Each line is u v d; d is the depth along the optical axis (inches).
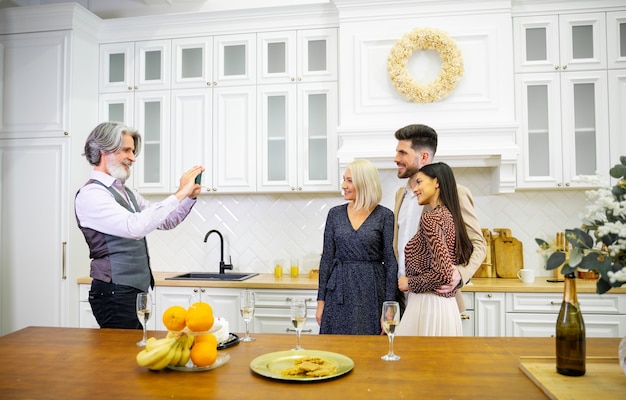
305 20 133.3
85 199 80.3
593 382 44.8
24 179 133.3
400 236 91.1
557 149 123.1
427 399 42.4
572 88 123.3
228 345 59.3
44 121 132.7
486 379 47.6
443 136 121.7
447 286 76.1
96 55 142.4
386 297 88.4
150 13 151.7
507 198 134.6
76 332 67.2
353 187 93.3
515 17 125.0
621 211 41.8
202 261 147.2
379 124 124.9
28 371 50.5
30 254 132.1
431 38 120.6
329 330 89.9
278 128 135.0
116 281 83.1
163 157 138.3
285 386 45.9
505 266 128.6
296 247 143.3
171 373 49.9
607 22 122.2
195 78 138.0
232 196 146.3
